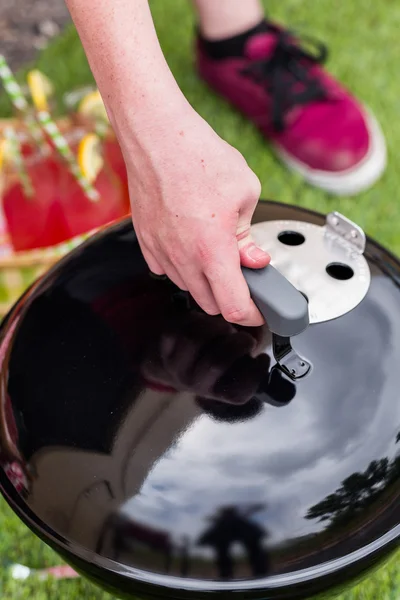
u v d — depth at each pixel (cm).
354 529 77
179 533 75
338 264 93
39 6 262
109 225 106
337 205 188
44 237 157
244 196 78
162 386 82
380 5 247
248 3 195
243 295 77
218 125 207
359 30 238
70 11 81
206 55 206
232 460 76
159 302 90
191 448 77
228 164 78
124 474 78
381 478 78
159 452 78
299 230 97
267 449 77
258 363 82
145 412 80
